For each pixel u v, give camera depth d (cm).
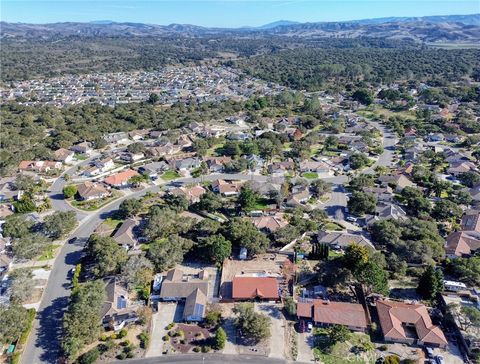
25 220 12738
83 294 8956
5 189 15812
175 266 11100
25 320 8581
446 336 8525
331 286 10144
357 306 9094
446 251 11450
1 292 9844
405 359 7875
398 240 11394
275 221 12825
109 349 8175
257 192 15362
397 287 10138
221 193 15738
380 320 8812
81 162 19812
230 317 9188
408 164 18538
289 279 10431
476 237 12312
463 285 9912
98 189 15650
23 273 10025
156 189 16438
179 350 8238
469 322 8606
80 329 8106
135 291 10000
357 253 10006
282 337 8581
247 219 13300
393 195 15525
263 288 9788
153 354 8144
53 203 15150
